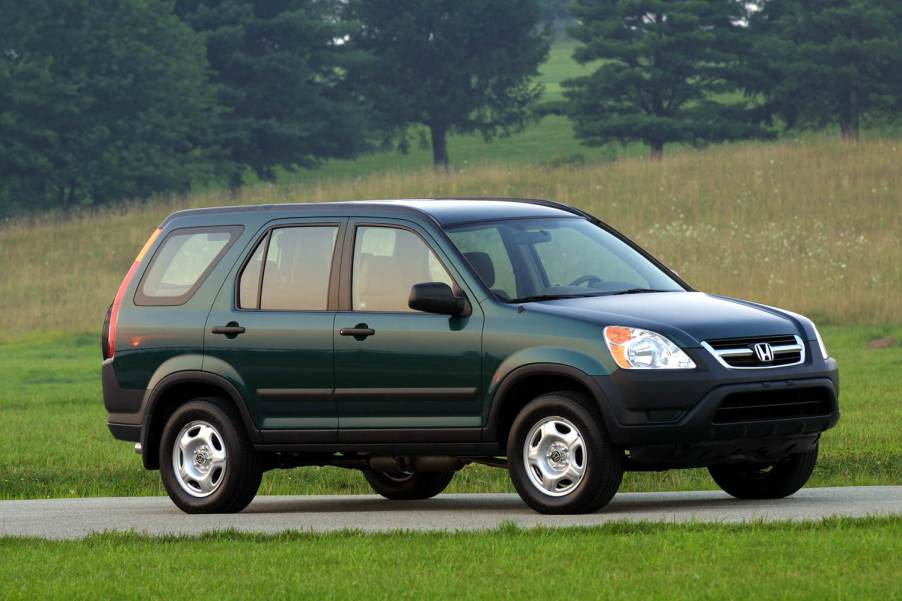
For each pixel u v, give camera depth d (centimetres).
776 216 9681
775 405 2112
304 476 3216
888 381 4756
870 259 8156
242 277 2408
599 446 2069
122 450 3662
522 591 1443
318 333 2302
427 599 1420
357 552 1708
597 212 10300
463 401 2184
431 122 19338
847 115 16625
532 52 19038
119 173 15662
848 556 1568
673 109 17562
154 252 2517
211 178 17612
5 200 15562
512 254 2256
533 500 2119
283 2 18012
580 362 2078
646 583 1462
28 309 9394
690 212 10031
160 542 1883
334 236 2345
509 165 12175
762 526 1809
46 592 1516
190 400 2444
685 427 2047
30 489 3127
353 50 18525
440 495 2725
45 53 15775
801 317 2233
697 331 2094
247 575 1589
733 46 17100
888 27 16125
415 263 2264
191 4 18038
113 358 2502
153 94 16025
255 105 17838
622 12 17375
